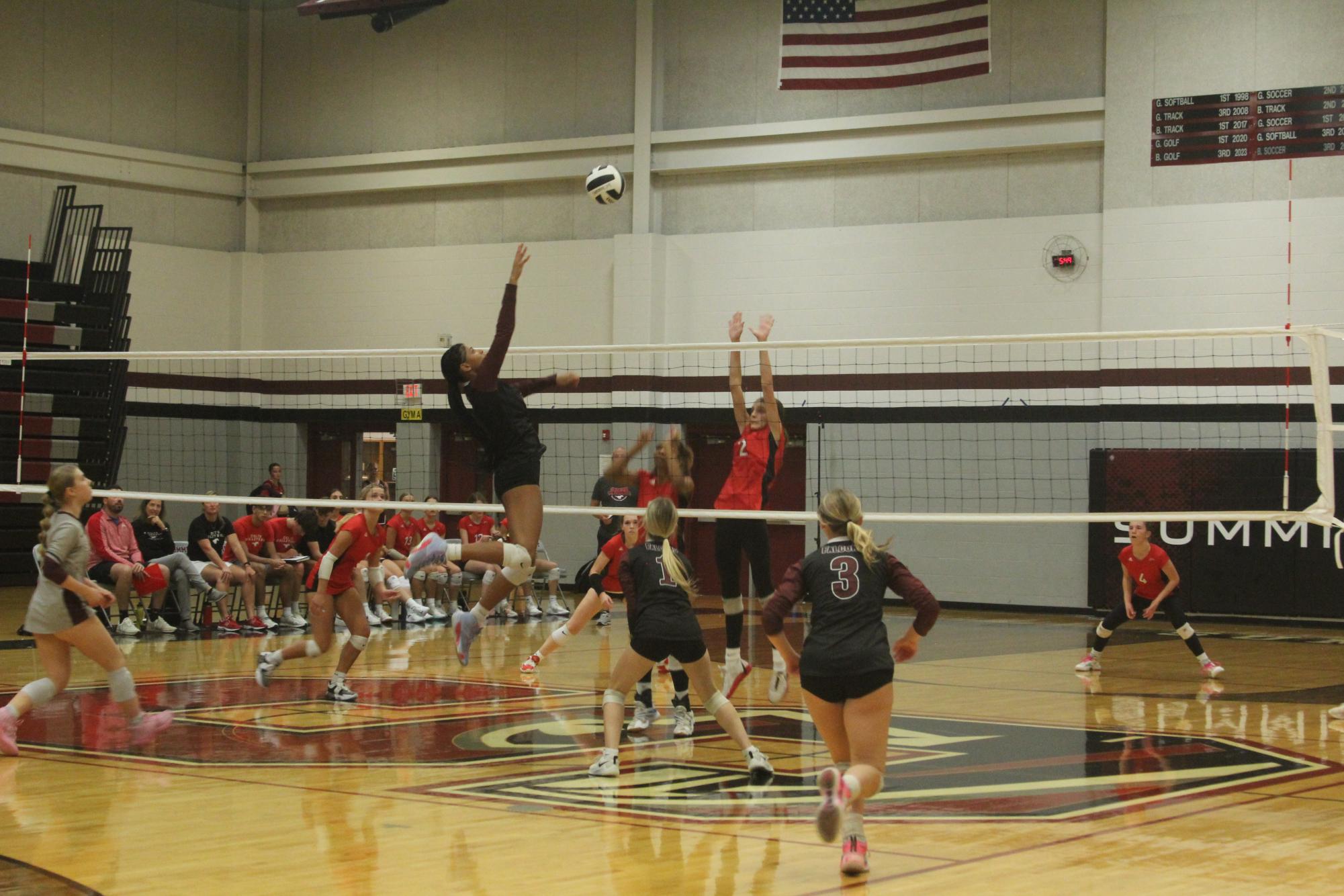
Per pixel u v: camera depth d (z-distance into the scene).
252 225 23.28
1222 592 17.47
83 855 5.19
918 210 19.61
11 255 20.95
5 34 20.92
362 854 5.23
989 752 7.74
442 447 22.33
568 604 19.09
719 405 20.48
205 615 14.97
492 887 4.74
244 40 23.33
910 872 4.98
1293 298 17.41
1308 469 17.00
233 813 5.98
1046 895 4.66
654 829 5.70
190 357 11.02
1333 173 17.27
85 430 19.14
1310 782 6.86
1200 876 4.93
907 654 5.37
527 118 21.75
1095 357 18.47
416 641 14.22
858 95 19.84
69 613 7.38
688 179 20.91
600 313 21.23
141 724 7.66
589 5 21.42
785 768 7.22
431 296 22.33
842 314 19.95
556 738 8.17
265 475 22.95
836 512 5.47
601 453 20.95
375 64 22.66
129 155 21.91
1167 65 18.06
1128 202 18.25
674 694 8.58
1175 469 17.69
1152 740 8.21
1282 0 17.48
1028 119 18.84
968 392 19.17
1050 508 18.67
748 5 20.50
